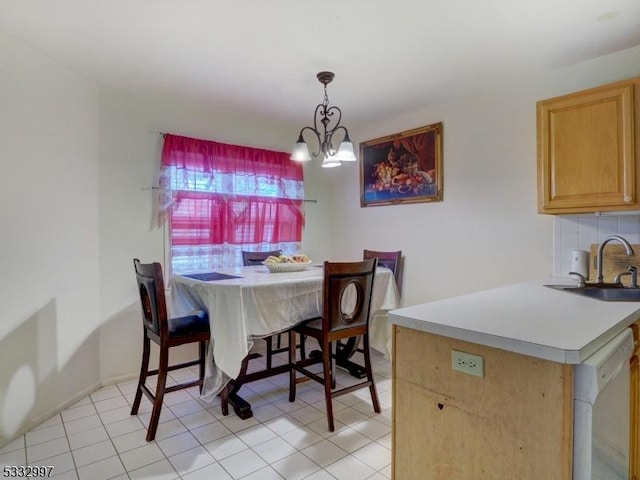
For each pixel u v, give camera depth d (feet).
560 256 8.43
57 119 8.00
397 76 8.85
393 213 12.14
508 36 7.06
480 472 3.67
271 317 7.41
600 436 3.36
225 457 6.33
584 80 8.13
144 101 10.02
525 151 8.98
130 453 6.45
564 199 7.34
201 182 10.86
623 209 6.71
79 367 8.60
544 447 3.26
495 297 5.74
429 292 11.09
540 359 3.26
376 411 7.93
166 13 6.25
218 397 8.67
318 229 14.11
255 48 7.50
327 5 6.06
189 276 8.38
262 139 12.46
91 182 8.99
